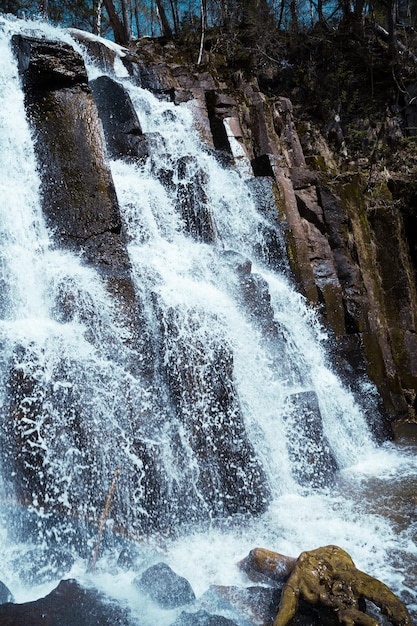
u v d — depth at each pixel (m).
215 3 18.44
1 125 7.21
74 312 6.23
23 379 5.50
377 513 6.38
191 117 11.38
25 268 6.52
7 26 9.55
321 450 7.37
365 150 15.56
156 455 6.04
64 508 5.42
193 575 5.13
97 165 7.35
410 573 5.21
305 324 9.56
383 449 8.86
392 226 12.06
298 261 10.09
